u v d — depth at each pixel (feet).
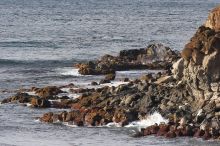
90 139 337.72
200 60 353.31
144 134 340.59
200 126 337.31
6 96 441.68
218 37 350.23
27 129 357.82
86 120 365.20
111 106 378.12
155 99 369.30
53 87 443.32
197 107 351.87
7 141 335.26
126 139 335.47
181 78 383.65
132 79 485.97
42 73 550.36
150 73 496.64
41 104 403.13
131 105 373.81
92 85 466.29
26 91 452.35
